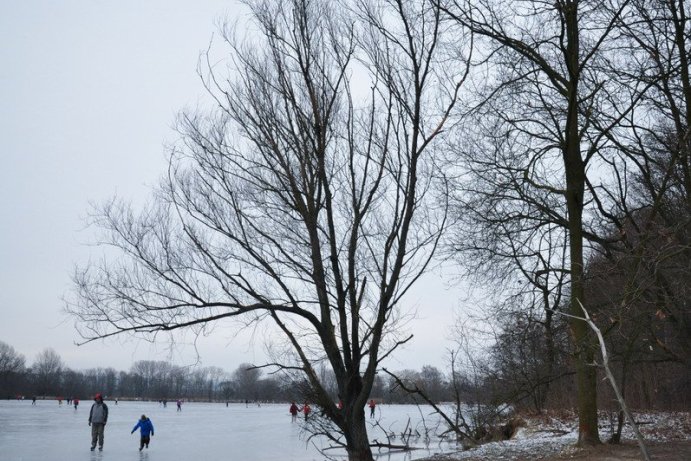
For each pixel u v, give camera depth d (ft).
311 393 45.21
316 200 47.03
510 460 51.08
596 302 58.13
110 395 538.88
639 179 63.31
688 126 53.47
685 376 86.22
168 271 43.50
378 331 44.19
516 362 87.71
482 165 66.85
